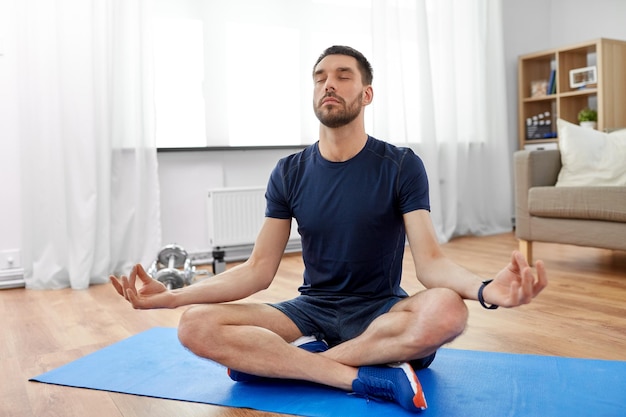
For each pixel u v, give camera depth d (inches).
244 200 147.1
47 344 80.0
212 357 55.2
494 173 189.6
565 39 203.5
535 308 90.8
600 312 87.0
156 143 139.7
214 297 58.3
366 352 55.2
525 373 60.7
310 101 161.9
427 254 57.1
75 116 124.0
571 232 120.6
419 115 172.9
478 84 185.8
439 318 51.1
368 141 61.9
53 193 123.3
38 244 122.7
